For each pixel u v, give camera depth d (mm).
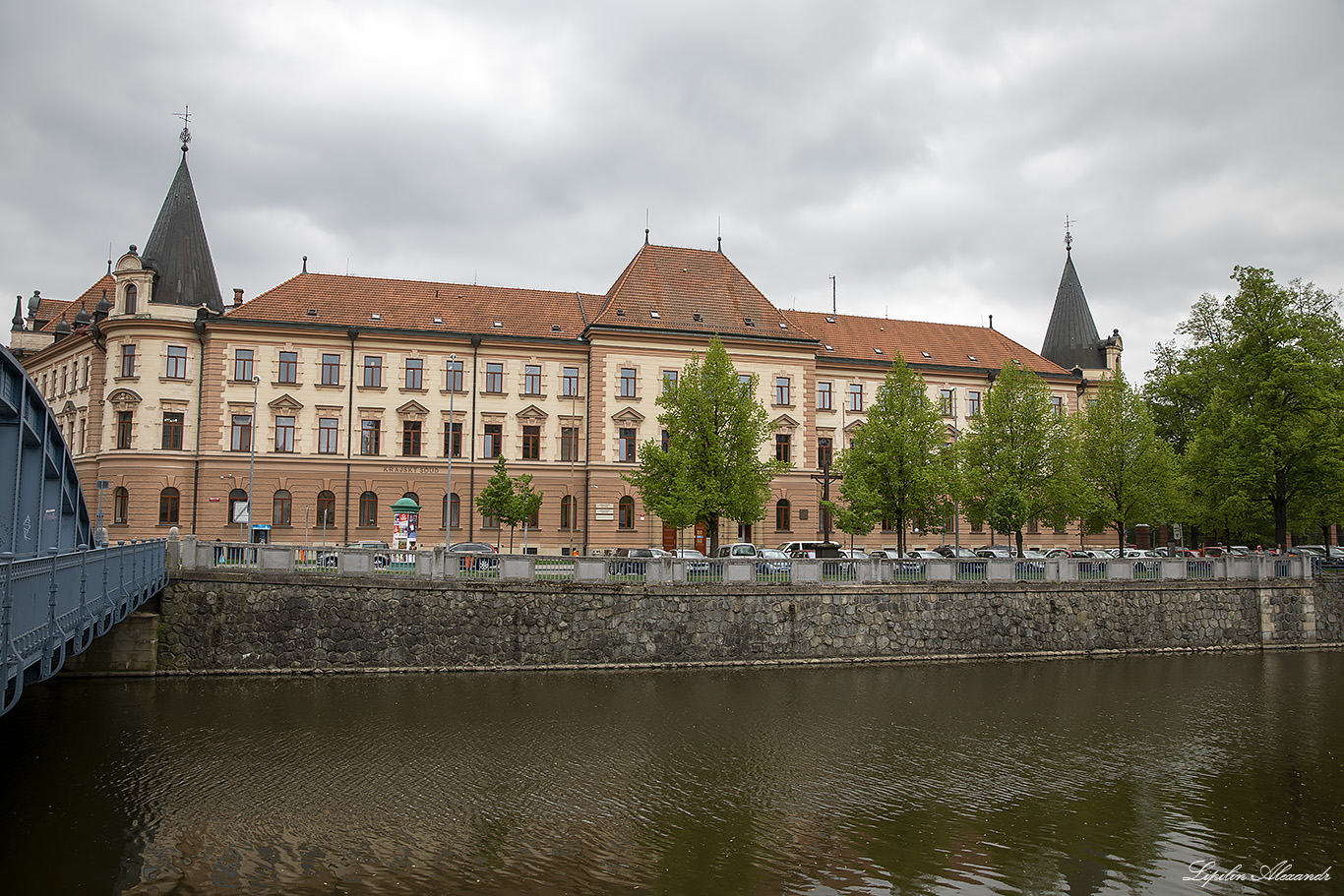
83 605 18641
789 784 20359
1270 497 46562
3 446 19281
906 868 16000
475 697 27328
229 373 49219
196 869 15375
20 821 17281
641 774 20812
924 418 46250
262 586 30281
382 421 51125
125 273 49250
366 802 18703
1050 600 36969
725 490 43906
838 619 34125
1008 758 22625
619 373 53688
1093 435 53062
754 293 58844
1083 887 15391
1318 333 45312
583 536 52938
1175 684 31875
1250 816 18859
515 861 16000
